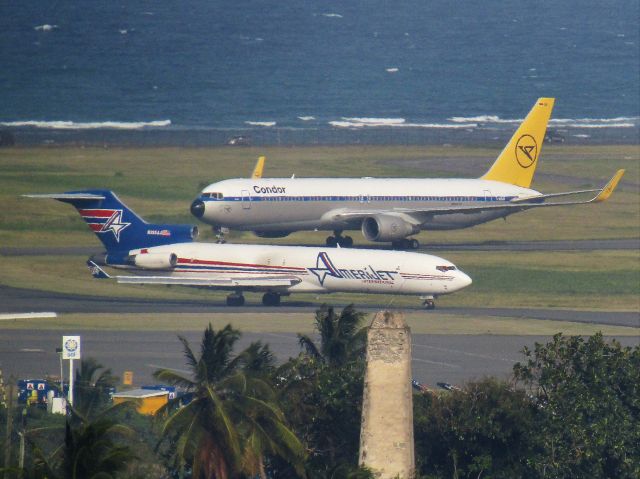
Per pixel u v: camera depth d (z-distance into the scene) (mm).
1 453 198125
